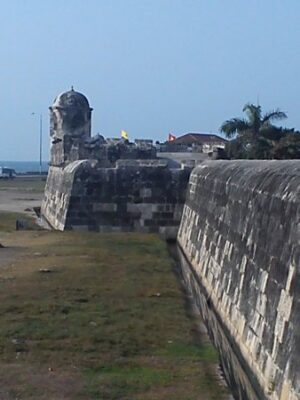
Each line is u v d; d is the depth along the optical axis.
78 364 15.05
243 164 23.91
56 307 20.00
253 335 15.49
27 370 14.67
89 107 59.72
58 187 48.03
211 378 14.33
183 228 38.34
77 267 27.05
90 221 41.47
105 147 51.34
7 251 31.92
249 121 56.62
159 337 17.20
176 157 53.84
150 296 21.86
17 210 62.72
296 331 12.07
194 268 30.02
